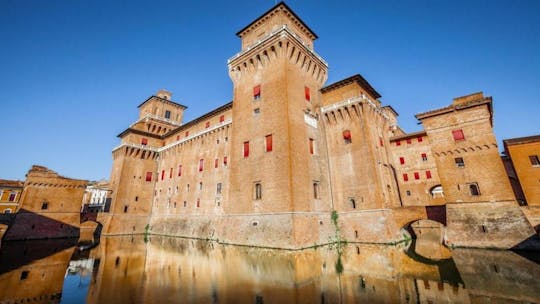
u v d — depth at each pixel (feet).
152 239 148.05
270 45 122.11
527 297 42.45
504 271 58.65
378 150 125.29
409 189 149.48
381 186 115.44
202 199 154.61
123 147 190.80
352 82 128.26
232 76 140.77
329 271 62.28
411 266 66.13
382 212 105.70
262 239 99.30
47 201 160.76
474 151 94.99
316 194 113.19
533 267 61.36
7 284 54.80
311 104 128.67
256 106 122.72
